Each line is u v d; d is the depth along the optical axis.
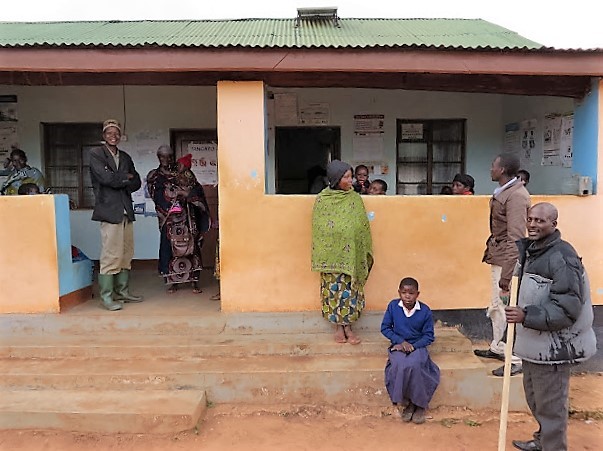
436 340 4.86
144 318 4.97
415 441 3.94
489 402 4.43
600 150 5.09
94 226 7.54
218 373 4.38
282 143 7.74
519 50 4.79
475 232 5.04
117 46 4.63
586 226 5.12
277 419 4.22
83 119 7.46
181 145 7.62
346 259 4.57
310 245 4.95
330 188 4.69
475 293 5.08
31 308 5.02
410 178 7.81
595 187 5.12
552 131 6.27
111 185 5.05
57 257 5.00
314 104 7.57
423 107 7.62
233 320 4.96
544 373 3.34
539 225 3.25
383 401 4.43
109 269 5.14
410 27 7.40
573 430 4.21
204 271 7.29
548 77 5.14
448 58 4.82
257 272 4.98
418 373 4.13
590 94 5.13
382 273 5.02
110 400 4.15
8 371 4.43
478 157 7.70
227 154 4.93
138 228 7.61
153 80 5.01
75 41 5.29
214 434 3.99
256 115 4.92
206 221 6.04
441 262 5.04
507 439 3.99
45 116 7.41
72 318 4.96
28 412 3.98
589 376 5.20
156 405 4.08
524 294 3.35
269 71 4.81
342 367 4.47
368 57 4.77
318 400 4.42
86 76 5.04
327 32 6.76
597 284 5.17
